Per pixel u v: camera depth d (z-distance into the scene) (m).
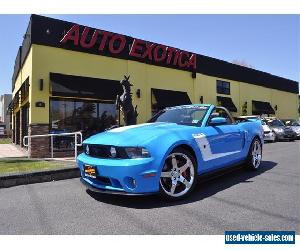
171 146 4.60
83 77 14.55
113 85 15.34
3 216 4.27
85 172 4.84
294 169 7.52
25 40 15.61
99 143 4.69
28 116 14.56
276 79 31.83
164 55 18.41
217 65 23.42
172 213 4.22
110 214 4.23
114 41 15.92
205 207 4.46
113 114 15.70
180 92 19.50
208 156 5.38
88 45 14.77
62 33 14.02
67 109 14.16
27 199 5.13
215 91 23.09
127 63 16.47
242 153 6.60
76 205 4.68
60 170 6.80
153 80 17.83
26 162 8.80
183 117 5.95
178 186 4.97
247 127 6.95
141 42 17.06
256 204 4.59
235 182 6.04
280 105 32.41
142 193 4.34
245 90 26.84
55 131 13.73
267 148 14.19
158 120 6.14
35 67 13.16
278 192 5.27
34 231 3.70
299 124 24.55
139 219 4.02
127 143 4.44
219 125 5.91
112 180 4.47
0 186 6.06
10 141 28.06
